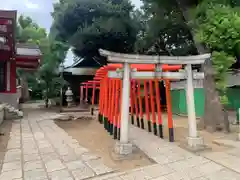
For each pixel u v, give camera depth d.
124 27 16.12
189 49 14.13
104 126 8.70
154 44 15.27
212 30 6.22
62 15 16.25
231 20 6.05
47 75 16.92
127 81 5.02
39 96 26.78
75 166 4.20
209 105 7.55
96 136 7.05
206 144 5.71
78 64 19.05
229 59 6.61
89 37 16.25
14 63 12.12
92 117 11.63
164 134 7.08
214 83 7.49
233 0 7.38
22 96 22.83
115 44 17.25
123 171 4.00
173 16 11.88
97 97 18.84
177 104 12.62
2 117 9.38
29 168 4.09
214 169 4.03
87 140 6.47
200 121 7.95
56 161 4.46
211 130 7.28
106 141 6.34
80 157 4.73
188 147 5.25
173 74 5.40
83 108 15.12
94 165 4.25
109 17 16.03
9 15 10.02
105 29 15.62
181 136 6.75
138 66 5.80
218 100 7.46
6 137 6.59
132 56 5.00
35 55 12.39
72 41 16.75
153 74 5.26
